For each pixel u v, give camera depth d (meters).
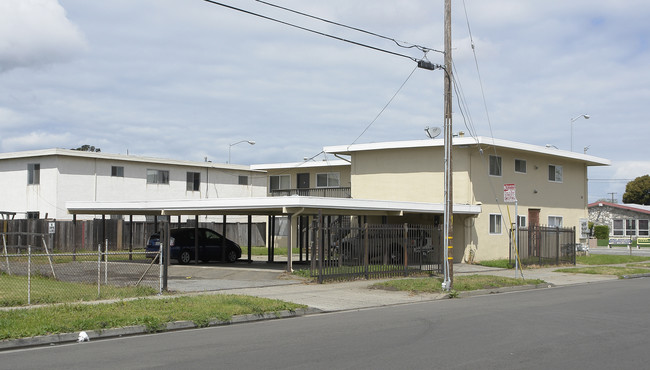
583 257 36.38
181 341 10.52
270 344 10.12
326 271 20.64
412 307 15.52
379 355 9.16
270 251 29.89
